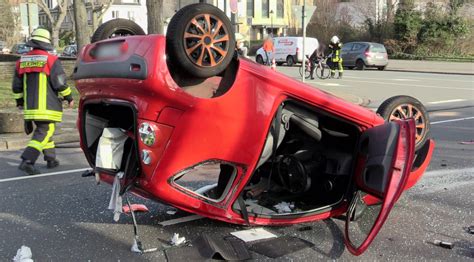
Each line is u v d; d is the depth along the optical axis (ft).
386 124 14.17
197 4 12.21
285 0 182.70
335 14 136.56
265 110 13.43
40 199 19.36
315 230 15.37
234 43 12.77
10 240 15.10
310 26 139.03
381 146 13.84
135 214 17.10
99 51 13.52
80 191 20.44
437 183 20.98
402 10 115.03
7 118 32.81
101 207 18.20
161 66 11.94
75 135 33.01
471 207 17.81
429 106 46.85
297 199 16.10
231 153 13.25
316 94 14.16
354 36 128.47
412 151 13.02
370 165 14.02
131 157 13.15
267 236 14.88
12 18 180.65
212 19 12.34
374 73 90.38
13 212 17.78
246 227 15.61
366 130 14.79
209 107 12.62
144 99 12.39
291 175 15.11
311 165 15.33
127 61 12.29
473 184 20.86
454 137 32.04
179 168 12.85
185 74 12.51
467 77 80.74
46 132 23.34
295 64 110.63
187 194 13.24
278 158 15.37
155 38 12.13
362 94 56.85
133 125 13.64
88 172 15.46
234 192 13.76
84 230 15.84
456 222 16.29
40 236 15.40
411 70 96.37
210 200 13.53
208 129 12.79
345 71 96.22
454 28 110.22
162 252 13.94
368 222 15.43
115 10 218.59
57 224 16.46
